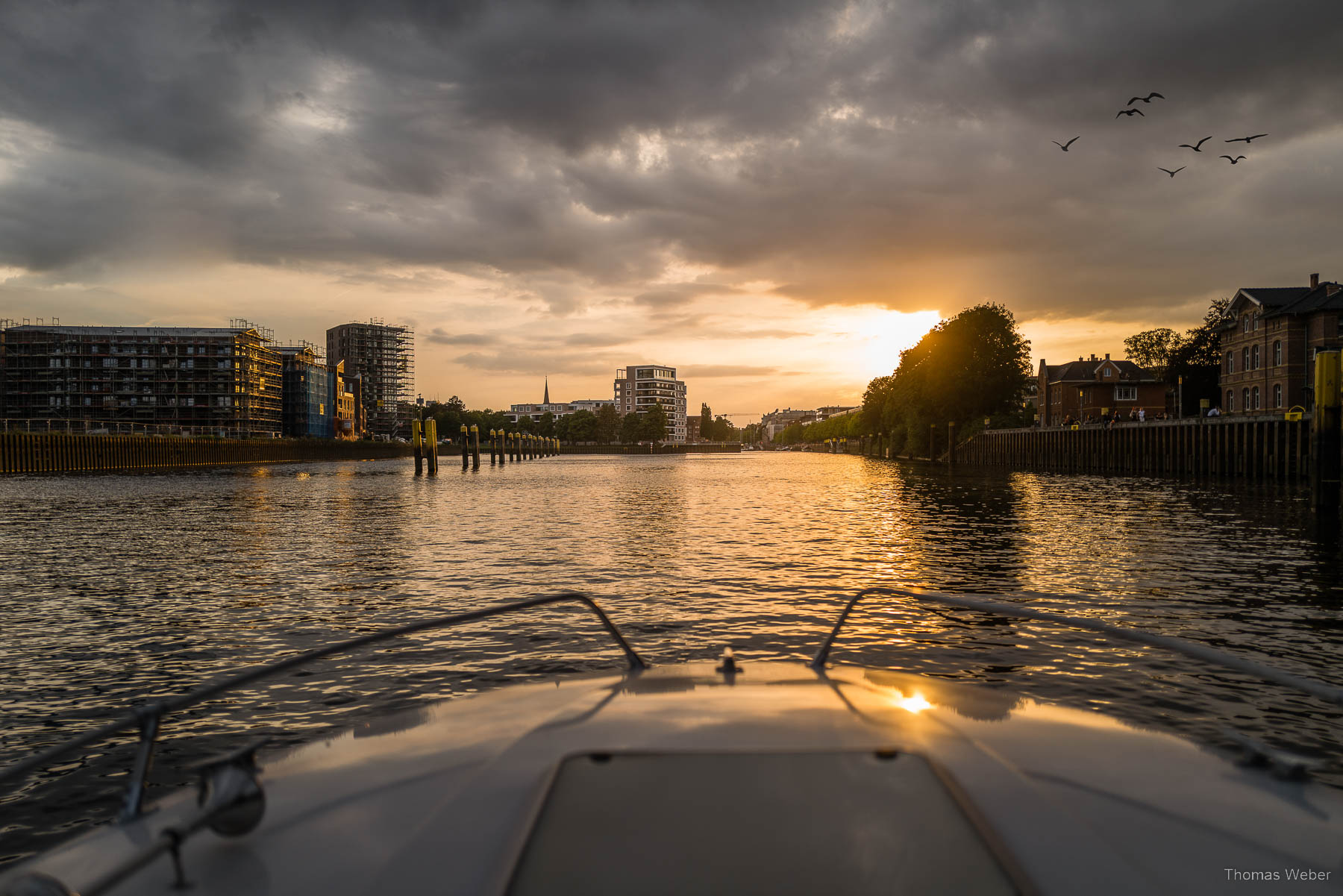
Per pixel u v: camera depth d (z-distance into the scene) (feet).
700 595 36.27
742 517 76.23
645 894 3.71
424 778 5.90
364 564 46.03
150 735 6.37
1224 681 22.62
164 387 323.98
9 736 19.72
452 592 37.42
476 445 240.73
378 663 25.18
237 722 20.15
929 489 125.18
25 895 4.05
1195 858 5.04
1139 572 41.65
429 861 4.52
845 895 3.66
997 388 233.35
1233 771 6.53
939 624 30.04
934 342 244.63
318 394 400.06
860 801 4.57
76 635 29.48
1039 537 57.31
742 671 8.59
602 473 217.97
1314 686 6.89
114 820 5.94
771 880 3.78
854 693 7.16
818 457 513.04
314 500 101.35
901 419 328.08
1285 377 168.14
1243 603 34.04
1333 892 4.75
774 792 4.66
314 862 4.88
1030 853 4.45
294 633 29.63
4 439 166.81
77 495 107.86
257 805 5.08
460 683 23.24
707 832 4.23
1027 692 21.90
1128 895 4.30
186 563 46.80
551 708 7.22
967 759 5.45
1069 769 6.02
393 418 547.08
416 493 118.01
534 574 42.27
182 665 25.71
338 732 7.55
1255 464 127.54
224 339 327.26
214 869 4.87
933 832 4.27
